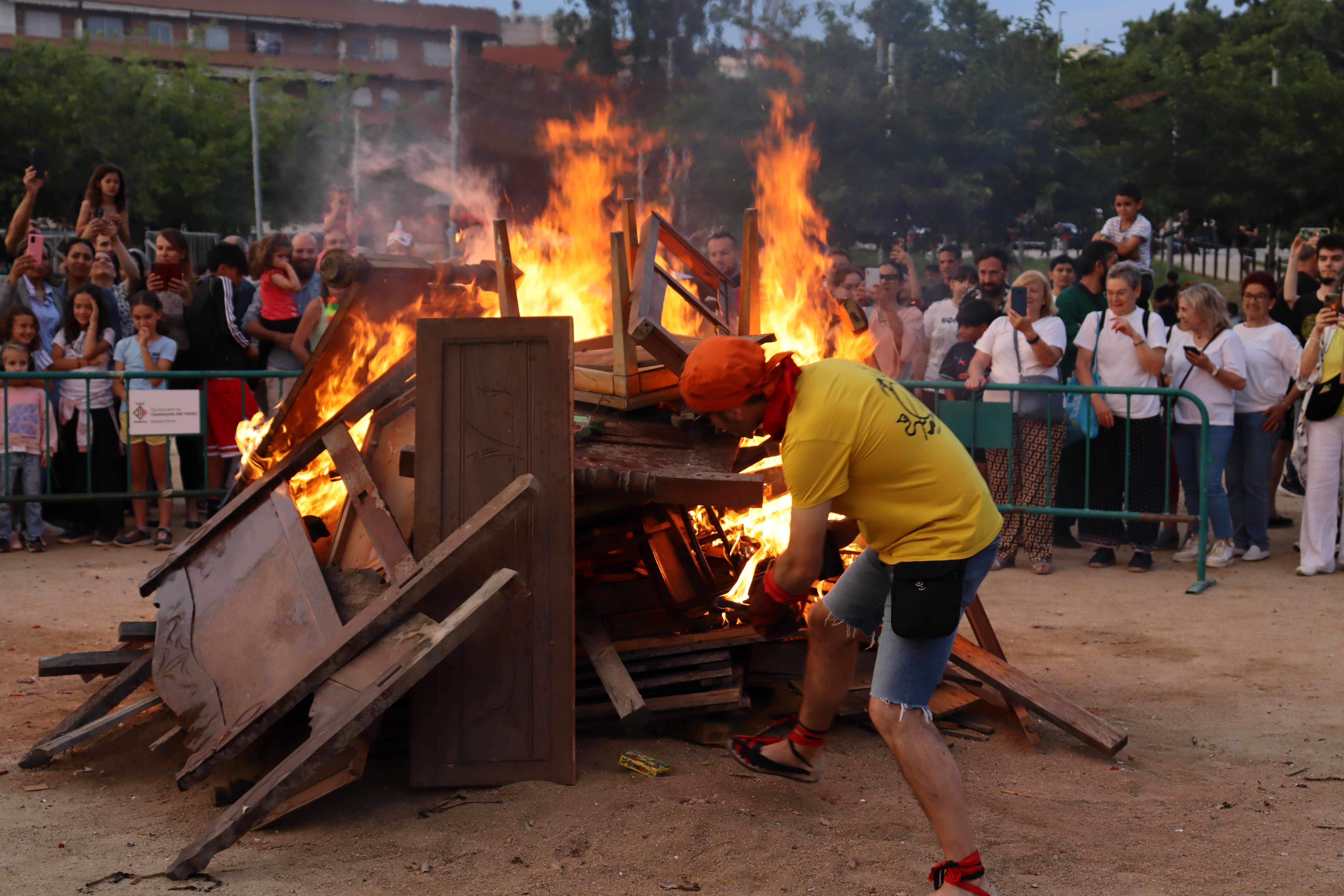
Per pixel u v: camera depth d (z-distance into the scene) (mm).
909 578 3283
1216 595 7488
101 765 4414
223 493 8633
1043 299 8273
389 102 33875
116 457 8828
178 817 3881
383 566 4191
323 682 3863
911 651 3299
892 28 20266
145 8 58969
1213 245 31375
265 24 58844
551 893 3338
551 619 4113
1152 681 5676
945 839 3217
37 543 8523
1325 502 8016
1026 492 8211
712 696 4535
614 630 4711
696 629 4777
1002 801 4168
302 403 5168
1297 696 5430
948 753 3270
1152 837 3854
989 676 4859
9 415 8414
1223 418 8188
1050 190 20578
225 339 9039
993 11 20812
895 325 9367
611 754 4383
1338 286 8406
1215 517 8367
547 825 3748
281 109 45125
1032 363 8219
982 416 8117
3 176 38844
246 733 3795
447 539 4039
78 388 8727
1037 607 7199
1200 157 24906
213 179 41094
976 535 3291
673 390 4883
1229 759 4629
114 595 7160
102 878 3385
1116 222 11039
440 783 4027
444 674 4051
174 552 4836
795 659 4801
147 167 39562
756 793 4074
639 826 3756
